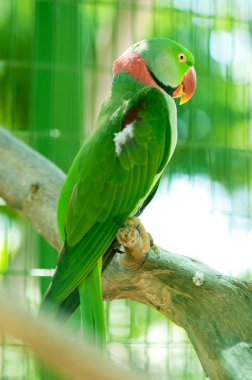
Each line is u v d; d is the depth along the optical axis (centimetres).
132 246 408
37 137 693
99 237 423
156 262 418
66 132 693
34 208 558
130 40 797
